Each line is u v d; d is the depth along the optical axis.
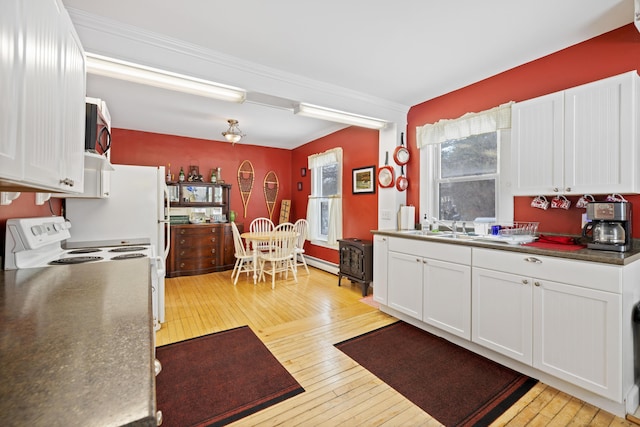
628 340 1.65
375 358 2.28
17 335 0.76
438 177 3.43
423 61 2.59
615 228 1.83
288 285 4.34
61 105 1.18
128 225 3.03
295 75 2.85
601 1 1.81
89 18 1.95
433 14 1.96
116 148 4.83
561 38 2.23
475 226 2.76
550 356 1.85
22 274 1.49
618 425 1.58
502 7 1.88
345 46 2.36
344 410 1.71
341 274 4.24
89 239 2.88
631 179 1.80
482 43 2.30
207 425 1.59
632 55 2.03
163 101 3.62
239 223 5.57
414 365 2.18
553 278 1.83
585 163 1.98
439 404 1.76
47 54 1.03
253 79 2.64
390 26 2.10
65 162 1.24
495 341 2.14
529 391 1.87
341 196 4.88
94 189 2.40
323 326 2.88
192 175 5.37
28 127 0.87
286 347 2.46
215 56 2.44
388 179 3.73
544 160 2.18
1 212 1.67
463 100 3.11
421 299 2.73
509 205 2.69
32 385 0.54
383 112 3.51
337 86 3.09
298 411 1.70
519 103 2.32
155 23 2.06
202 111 4.01
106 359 0.64
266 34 2.20
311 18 2.01
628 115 1.81
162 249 3.23
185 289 4.13
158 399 1.80
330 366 2.17
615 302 1.59
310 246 5.80
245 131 5.11
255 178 6.17
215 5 1.88
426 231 3.12
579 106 2.01
